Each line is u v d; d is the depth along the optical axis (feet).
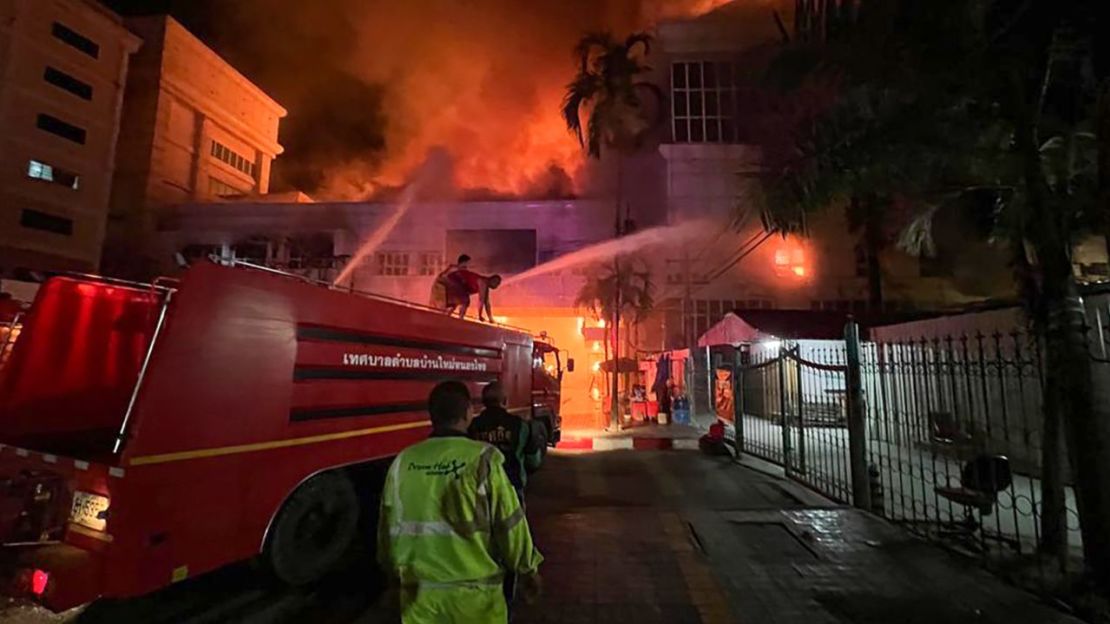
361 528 21.16
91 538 12.22
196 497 13.57
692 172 96.58
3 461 13.97
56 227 115.24
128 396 18.90
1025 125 19.51
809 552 19.77
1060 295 17.92
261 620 15.16
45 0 114.62
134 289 18.65
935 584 16.84
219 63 143.74
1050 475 18.52
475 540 8.13
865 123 20.81
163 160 128.06
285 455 16.20
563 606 15.49
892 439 43.78
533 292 94.84
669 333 92.43
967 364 20.72
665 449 49.08
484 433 16.38
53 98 115.65
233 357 14.71
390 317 21.43
